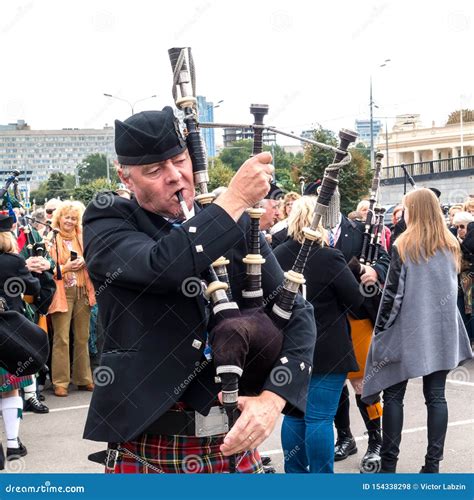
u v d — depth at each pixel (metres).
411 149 41.56
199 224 1.93
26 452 5.57
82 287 7.42
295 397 2.04
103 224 2.09
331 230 4.78
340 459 5.21
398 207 8.00
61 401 7.20
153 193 2.08
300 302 2.21
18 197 6.67
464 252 8.42
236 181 1.96
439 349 4.39
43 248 6.37
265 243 2.27
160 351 2.06
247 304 2.12
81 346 7.56
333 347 4.10
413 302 4.37
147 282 1.96
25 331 3.36
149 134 2.04
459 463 5.01
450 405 6.47
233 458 2.15
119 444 2.18
